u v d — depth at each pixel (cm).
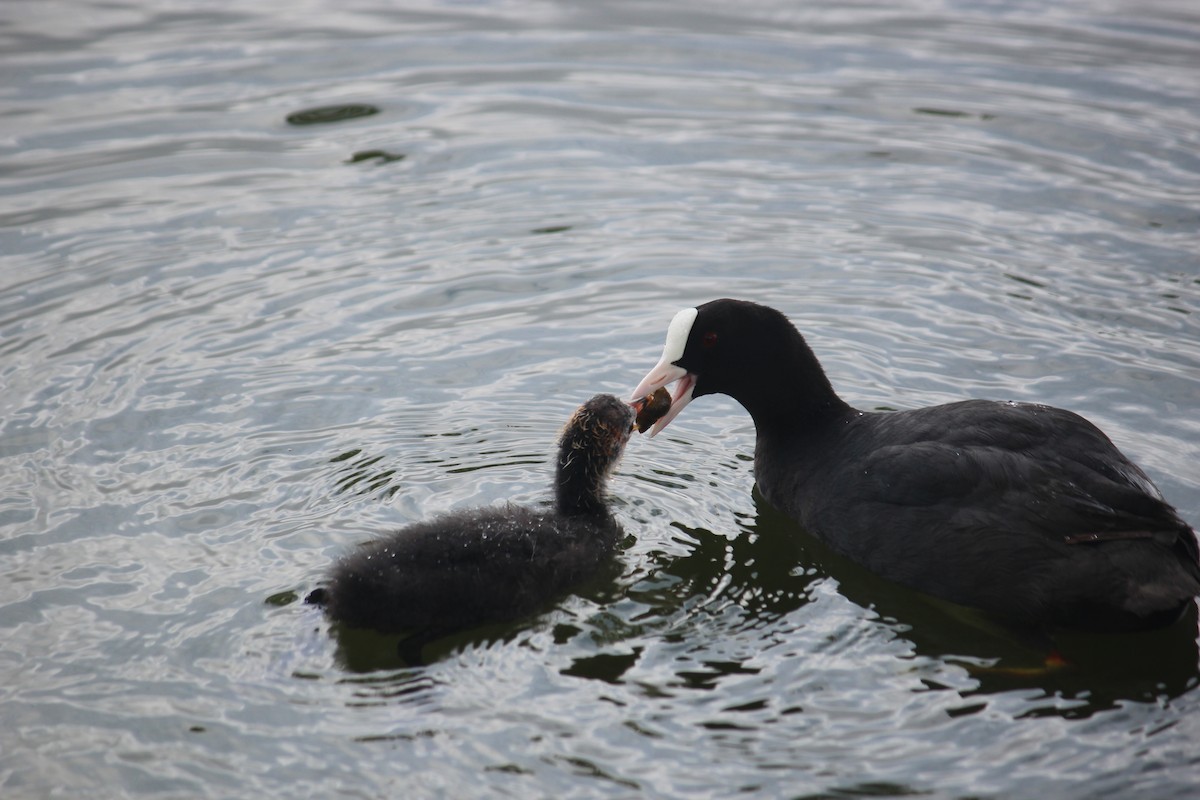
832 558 1067
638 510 1131
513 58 2209
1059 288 1495
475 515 1005
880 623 957
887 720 825
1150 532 915
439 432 1217
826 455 1120
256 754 779
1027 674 889
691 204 1733
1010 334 1405
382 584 899
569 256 1597
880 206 1719
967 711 838
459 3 2484
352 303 1470
